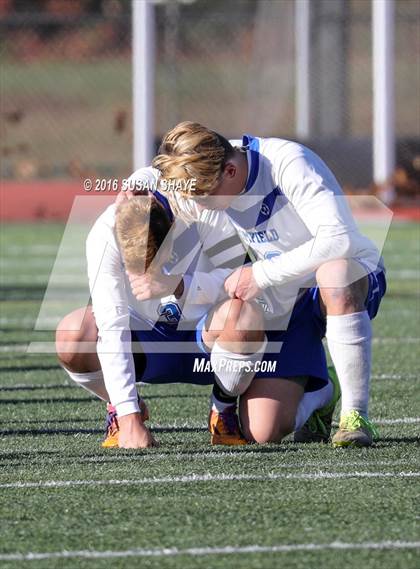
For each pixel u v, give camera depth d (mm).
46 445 14297
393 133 49625
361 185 50688
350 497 11359
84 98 75312
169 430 15375
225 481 12055
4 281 34250
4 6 74625
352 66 75000
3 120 61531
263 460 13172
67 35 82875
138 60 50188
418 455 13391
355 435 13797
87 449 13969
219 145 13094
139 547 9859
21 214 51906
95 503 11211
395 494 11461
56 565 9430
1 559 9586
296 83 56562
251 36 78625
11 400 17812
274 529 10328
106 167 55969
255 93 59094
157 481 12070
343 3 53344
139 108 50250
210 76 77062
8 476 12383
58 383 19359
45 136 69188
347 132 54469
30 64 82125
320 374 14336
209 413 15055
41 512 10914
